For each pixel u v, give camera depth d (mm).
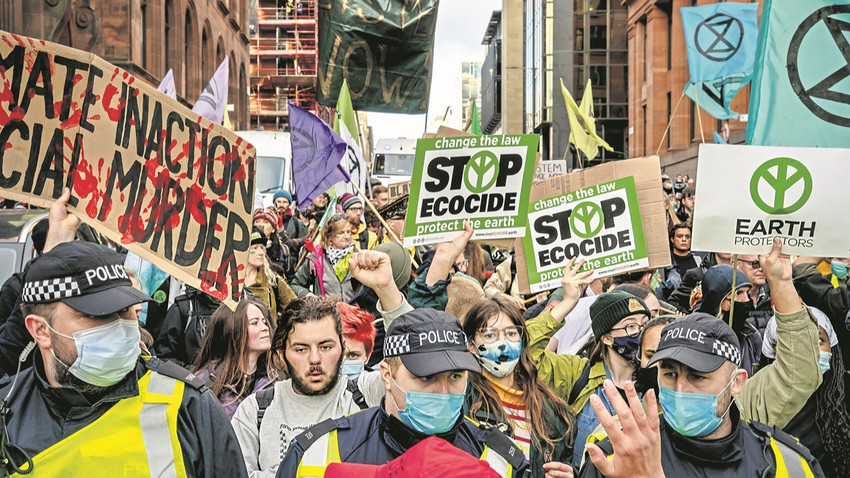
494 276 8609
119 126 3852
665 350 3369
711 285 6043
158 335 7105
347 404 4246
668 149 49125
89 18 24281
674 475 3338
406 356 3234
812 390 4059
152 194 3934
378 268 4504
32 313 2990
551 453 4250
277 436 4180
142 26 29047
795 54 5816
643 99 55281
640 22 55281
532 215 6152
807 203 4898
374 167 31719
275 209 15242
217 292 4125
